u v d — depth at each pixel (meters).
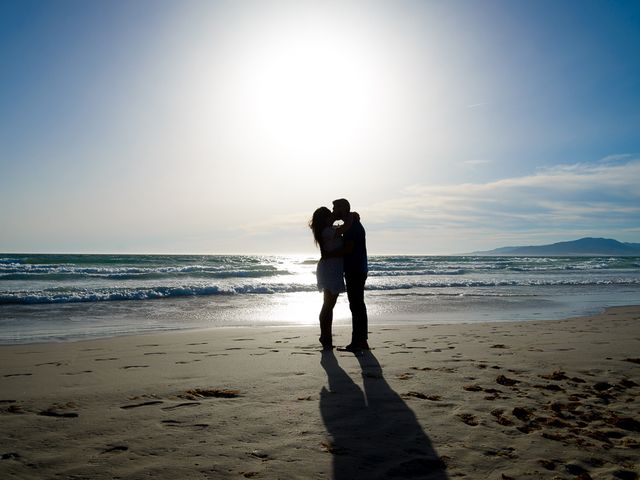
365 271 6.07
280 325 10.07
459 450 2.57
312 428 2.88
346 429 2.87
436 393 3.73
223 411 3.19
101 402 3.40
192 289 16.70
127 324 9.77
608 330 8.15
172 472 2.23
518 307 13.58
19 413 3.13
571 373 4.51
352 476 2.23
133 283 19.95
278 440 2.67
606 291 19.30
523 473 2.30
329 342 6.16
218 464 2.33
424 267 39.25
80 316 10.91
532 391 3.83
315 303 14.55
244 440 2.66
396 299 15.52
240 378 4.21
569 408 3.37
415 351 5.80
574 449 2.62
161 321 10.30
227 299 15.38
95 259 41.12
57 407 3.27
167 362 5.09
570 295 17.42
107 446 2.55
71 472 2.21
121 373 4.46
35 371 4.60
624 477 2.29
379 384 4.01
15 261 35.50
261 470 2.27
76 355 5.70
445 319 10.94
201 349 6.07
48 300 13.78
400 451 2.54
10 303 13.31
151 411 3.18
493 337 7.15
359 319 6.00
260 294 17.27
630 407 3.43
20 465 2.28
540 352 5.69
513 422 3.05
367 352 5.72
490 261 55.84
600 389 3.96
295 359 5.22
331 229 6.07
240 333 7.96
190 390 3.76
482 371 4.56
